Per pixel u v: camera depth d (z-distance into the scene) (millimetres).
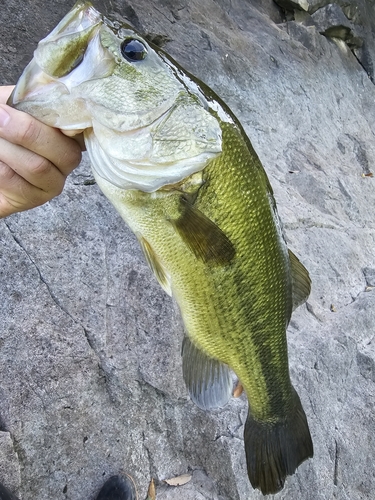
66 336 435
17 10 625
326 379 610
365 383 659
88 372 437
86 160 540
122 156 215
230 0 1179
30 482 383
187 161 218
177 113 218
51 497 390
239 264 262
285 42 1192
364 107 1374
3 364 396
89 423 425
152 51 220
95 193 521
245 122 937
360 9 1470
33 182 207
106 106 207
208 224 238
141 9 854
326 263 787
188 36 923
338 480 552
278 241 280
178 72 227
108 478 420
